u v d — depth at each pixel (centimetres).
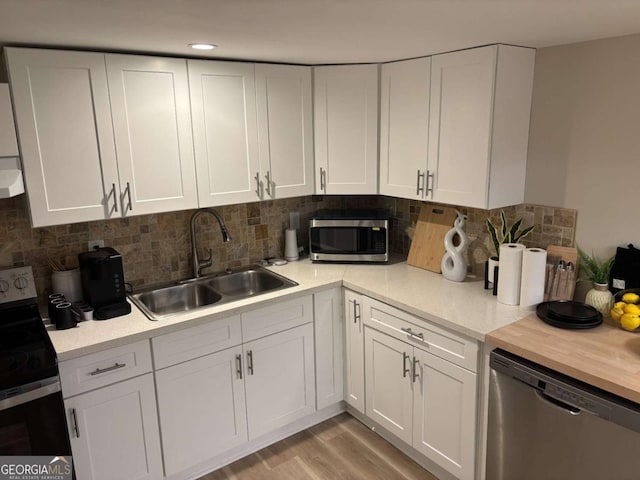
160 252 285
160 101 244
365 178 302
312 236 318
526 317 226
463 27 191
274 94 280
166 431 239
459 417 232
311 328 284
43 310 244
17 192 200
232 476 262
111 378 217
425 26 188
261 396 271
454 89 246
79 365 207
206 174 265
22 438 189
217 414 255
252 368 264
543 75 242
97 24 175
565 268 236
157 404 234
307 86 292
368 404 291
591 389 176
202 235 300
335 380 304
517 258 235
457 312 233
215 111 262
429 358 242
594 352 189
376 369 279
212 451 257
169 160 251
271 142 285
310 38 209
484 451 224
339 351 302
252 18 170
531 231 258
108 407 219
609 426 173
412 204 330
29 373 186
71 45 213
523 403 200
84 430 214
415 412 257
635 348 192
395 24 183
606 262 224
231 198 276
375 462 271
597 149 227
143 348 224
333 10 161
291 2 150
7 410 183
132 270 277
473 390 221
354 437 293
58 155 220
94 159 230
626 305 208
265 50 237
